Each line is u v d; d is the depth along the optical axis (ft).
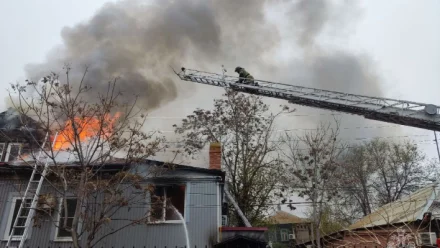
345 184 100.42
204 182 49.73
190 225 47.21
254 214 85.87
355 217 108.78
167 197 48.75
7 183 48.73
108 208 39.88
